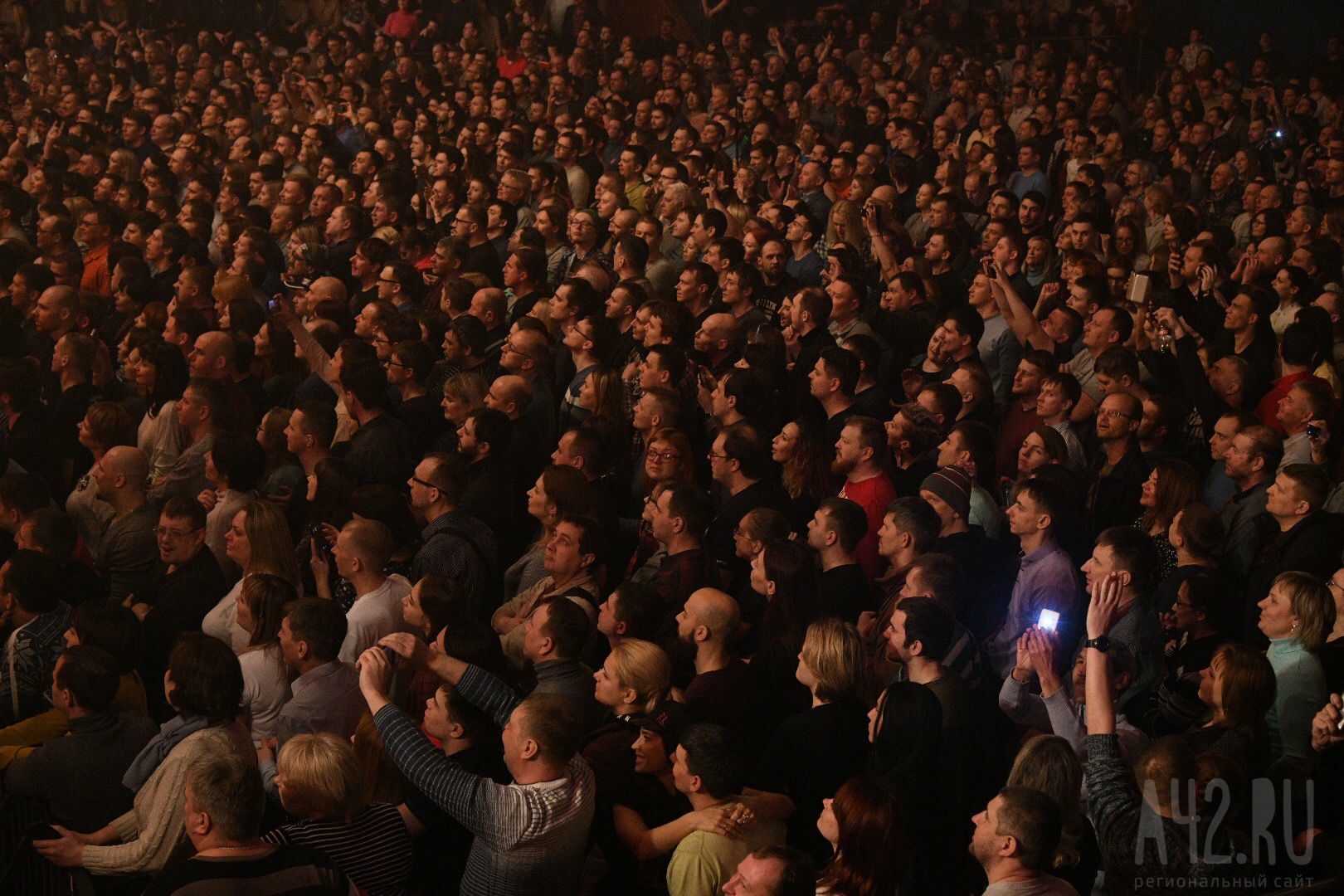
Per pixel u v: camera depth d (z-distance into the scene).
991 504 6.91
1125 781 4.37
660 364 7.93
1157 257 11.41
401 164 15.65
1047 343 9.05
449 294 9.70
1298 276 9.55
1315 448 7.25
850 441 6.84
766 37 24.53
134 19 24.36
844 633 4.94
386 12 24.78
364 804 4.54
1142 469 7.22
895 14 23.84
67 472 8.55
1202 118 19.28
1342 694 5.03
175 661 4.82
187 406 7.57
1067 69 20.23
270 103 18.03
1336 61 21.52
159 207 13.26
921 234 13.02
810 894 3.79
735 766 4.37
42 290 10.26
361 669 4.61
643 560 6.95
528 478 7.77
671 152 15.76
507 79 20.08
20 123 18.95
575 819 4.32
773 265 10.12
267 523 6.11
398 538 6.44
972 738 4.98
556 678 5.17
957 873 4.78
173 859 4.65
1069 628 5.80
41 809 4.97
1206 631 5.64
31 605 5.67
